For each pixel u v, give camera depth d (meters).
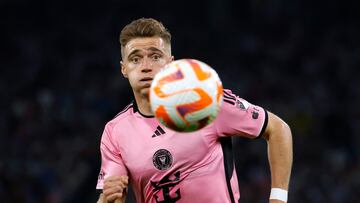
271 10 87.62
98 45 78.75
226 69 78.06
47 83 68.62
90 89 66.56
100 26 82.00
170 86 15.70
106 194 17.80
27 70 71.19
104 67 72.62
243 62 79.81
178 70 15.82
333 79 76.06
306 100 70.12
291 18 87.50
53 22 81.50
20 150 55.09
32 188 49.88
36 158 54.09
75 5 83.25
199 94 15.60
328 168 58.91
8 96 65.06
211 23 86.69
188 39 83.44
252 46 82.50
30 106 60.91
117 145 18.41
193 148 17.73
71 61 73.94
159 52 17.81
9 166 50.34
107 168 18.52
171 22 85.25
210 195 17.81
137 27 17.95
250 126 18.31
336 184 56.28
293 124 64.75
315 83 74.75
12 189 44.03
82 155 53.31
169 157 17.80
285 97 70.44
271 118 18.62
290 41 83.44
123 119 18.52
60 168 52.91
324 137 64.69
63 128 59.12
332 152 62.25
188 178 17.80
